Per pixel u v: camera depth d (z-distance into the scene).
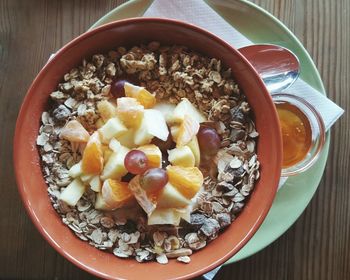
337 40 0.37
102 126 0.31
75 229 0.31
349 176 0.37
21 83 0.37
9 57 0.37
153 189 0.29
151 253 0.31
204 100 0.32
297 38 0.36
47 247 0.36
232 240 0.31
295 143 0.35
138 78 0.32
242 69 0.31
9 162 0.36
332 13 0.37
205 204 0.31
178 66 0.32
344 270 0.36
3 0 0.37
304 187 0.33
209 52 0.32
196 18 0.34
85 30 0.37
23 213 0.36
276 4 0.37
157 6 0.33
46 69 0.31
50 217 0.31
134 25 0.31
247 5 0.34
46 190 0.32
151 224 0.31
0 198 0.36
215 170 0.32
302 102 0.33
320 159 0.34
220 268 0.36
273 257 0.36
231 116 0.32
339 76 0.37
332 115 0.34
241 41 0.34
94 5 0.37
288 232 0.37
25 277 0.36
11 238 0.36
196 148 0.31
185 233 0.32
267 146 0.31
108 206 0.31
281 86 0.34
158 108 0.32
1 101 0.36
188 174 0.30
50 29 0.37
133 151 0.30
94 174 0.31
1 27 0.37
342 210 0.37
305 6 0.37
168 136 0.32
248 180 0.32
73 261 0.30
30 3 0.37
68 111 0.32
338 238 0.36
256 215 0.31
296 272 0.36
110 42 0.32
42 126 0.32
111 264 0.31
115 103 0.32
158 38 0.32
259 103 0.31
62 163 0.32
